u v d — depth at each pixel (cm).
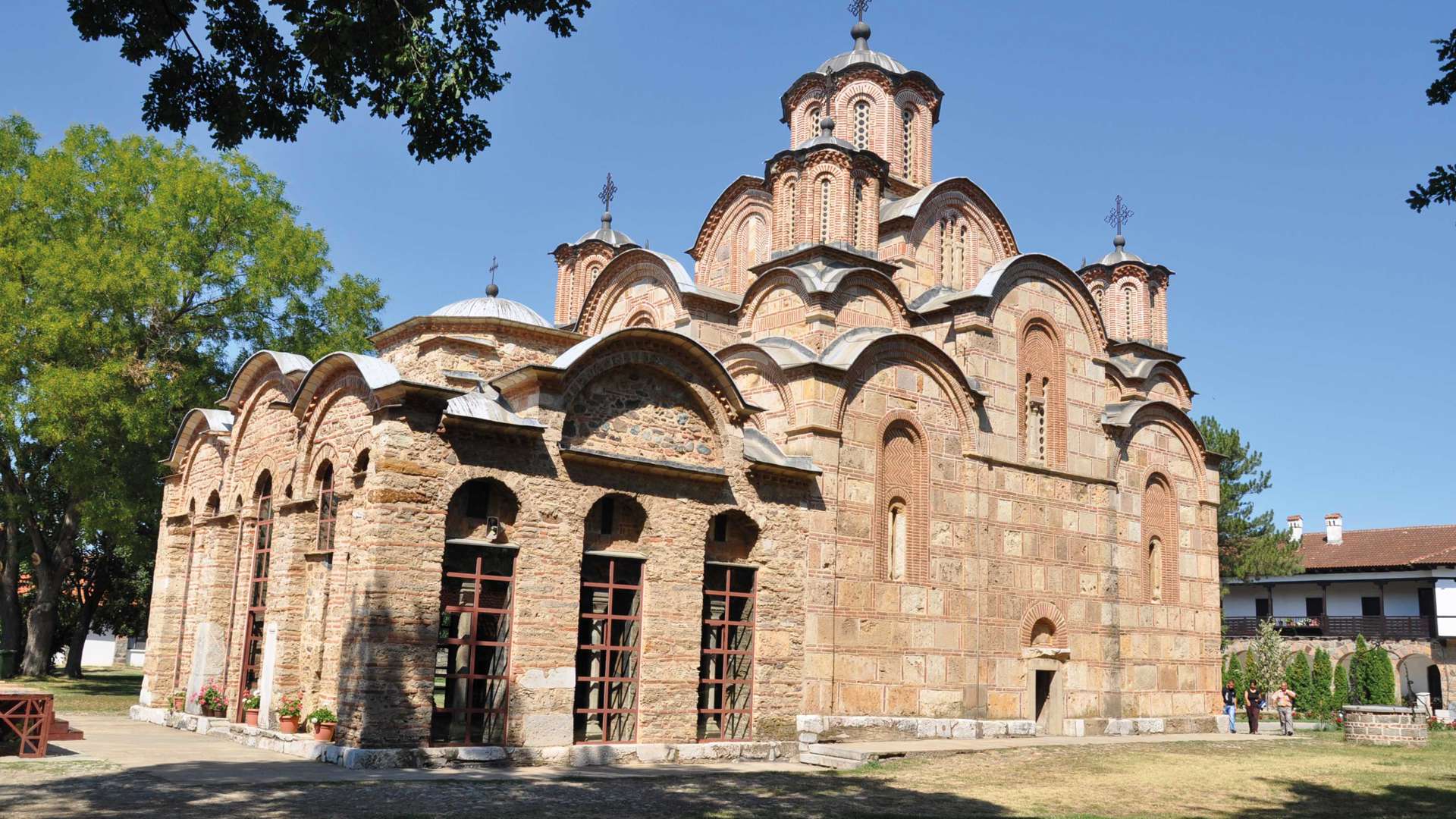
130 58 1486
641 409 2611
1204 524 4153
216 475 3188
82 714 3297
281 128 1550
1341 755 2988
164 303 3981
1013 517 3403
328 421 2520
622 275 3791
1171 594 3947
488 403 2352
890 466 3116
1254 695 3956
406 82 1471
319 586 2438
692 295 3450
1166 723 3781
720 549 2753
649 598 2544
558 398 2438
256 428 2964
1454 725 4216
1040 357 3612
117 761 2122
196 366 4191
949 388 3281
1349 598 6488
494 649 2336
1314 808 2064
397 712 2147
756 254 3922
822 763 2611
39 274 3784
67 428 3697
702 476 2645
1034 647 3391
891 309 3375
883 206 3800
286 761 2183
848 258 3306
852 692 2908
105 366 3738
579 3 1495
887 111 3912
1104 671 3609
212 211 4184
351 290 4669
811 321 3173
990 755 2783
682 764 2481
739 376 3194
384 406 2227
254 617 2805
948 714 3119
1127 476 3850
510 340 3234
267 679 2536
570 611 2397
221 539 3022
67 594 5791
